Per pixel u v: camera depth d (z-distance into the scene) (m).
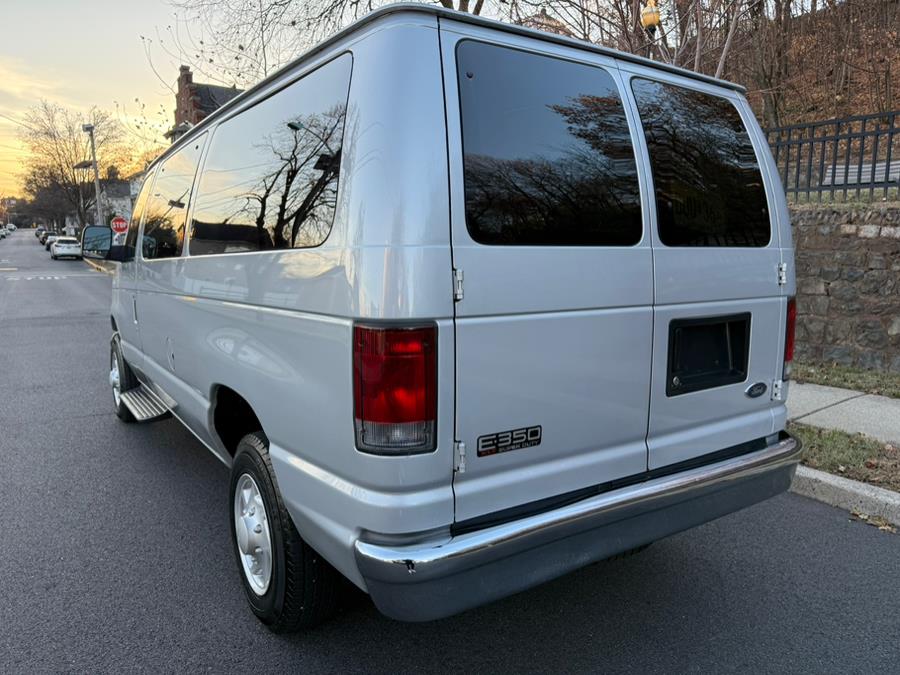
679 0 7.13
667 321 2.59
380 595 2.02
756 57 11.89
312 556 2.56
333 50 2.33
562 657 2.66
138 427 5.82
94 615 2.95
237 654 2.68
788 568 3.35
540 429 2.26
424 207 1.97
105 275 29.77
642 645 2.74
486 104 2.17
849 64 15.38
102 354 9.44
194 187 3.49
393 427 1.98
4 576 3.29
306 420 2.30
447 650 2.71
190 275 3.36
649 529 2.48
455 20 2.15
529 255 2.18
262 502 2.70
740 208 2.93
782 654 2.67
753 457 2.87
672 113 2.75
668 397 2.64
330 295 2.13
